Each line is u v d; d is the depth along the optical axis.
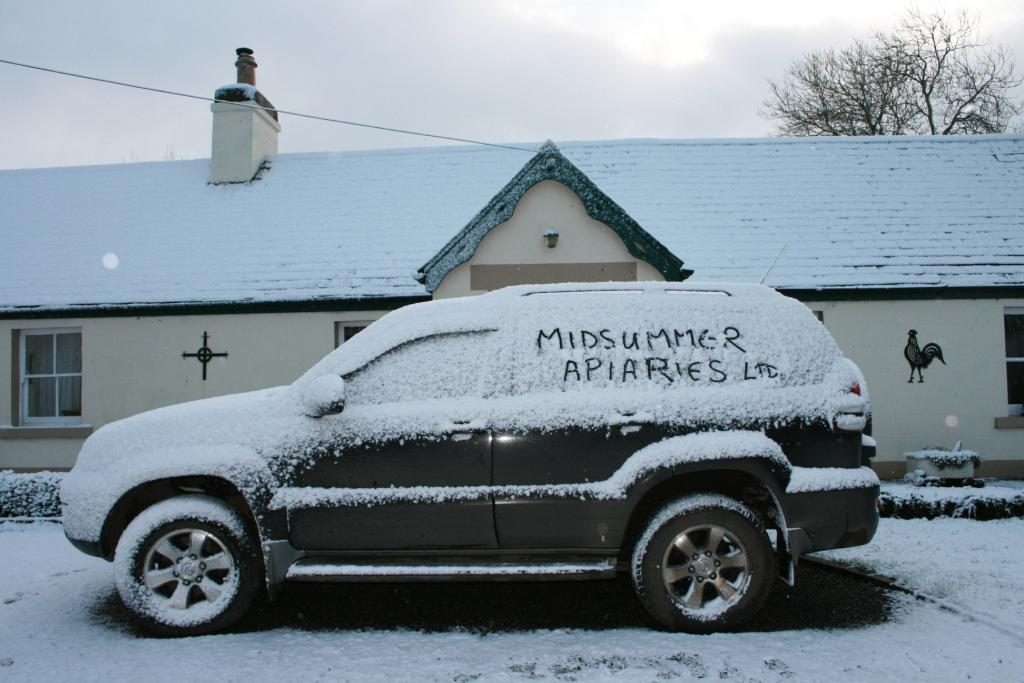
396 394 5.46
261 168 16.56
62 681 4.41
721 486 5.63
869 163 15.45
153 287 13.47
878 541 7.89
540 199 11.38
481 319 5.59
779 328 5.59
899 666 4.45
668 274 11.09
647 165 15.62
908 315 12.37
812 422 5.34
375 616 5.63
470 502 5.26
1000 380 12.30
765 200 14.45
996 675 4.30
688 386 5.41
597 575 5.19
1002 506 9.20
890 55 31.17
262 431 5.43
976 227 13.49
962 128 30.28
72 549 8.31
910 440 12.23
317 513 5.30
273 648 4.93
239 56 17.02
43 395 13.81
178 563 5.30
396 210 14.91
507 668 4.52
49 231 15.23
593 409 5.32
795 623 5.32
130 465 5.42
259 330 13.08
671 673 4.39
